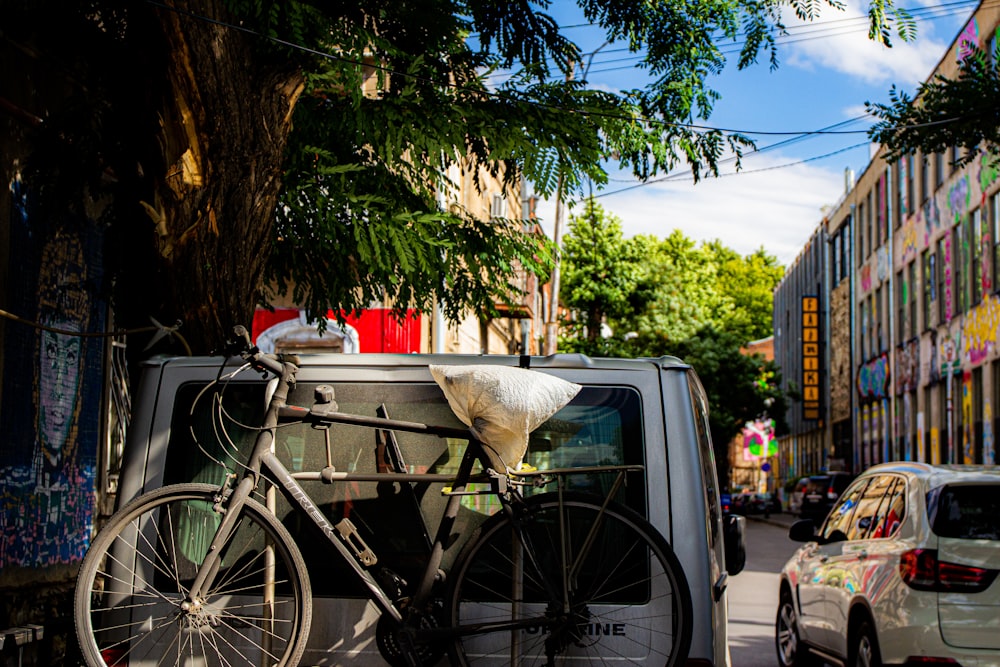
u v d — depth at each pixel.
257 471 4.06
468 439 4.15
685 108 9.03
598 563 4.09
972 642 7.20
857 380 55.94
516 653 4.03
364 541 4.30
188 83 7.04
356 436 4.38
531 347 41.38
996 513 7.52
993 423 31.70
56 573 9.62
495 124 8.29
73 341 10.02
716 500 4.95
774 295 98.31
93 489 10.42
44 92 9.41
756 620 13.83
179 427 4.38
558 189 8.45
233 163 7.21
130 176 7.84
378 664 4.10
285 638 4.08
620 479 4.09
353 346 20.47
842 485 41.38
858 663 8.14
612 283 44.50
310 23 7.34
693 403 4.56
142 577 4.12
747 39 8.99
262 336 20.33
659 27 9.02
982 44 31.12
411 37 8.47
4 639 5.52
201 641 4.06
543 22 8.92
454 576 4.02
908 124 15.19
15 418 8.95
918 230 41.94
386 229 7.97
